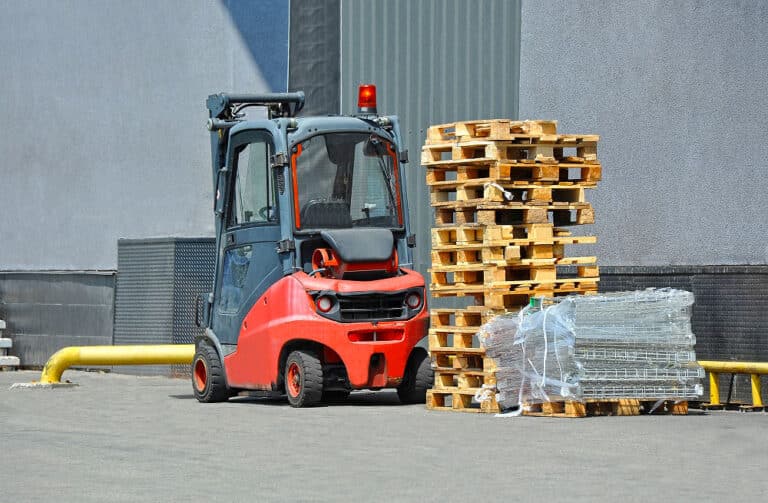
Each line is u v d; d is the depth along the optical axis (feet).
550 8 62.13
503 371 49.24
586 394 47.29
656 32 57.72
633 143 58.49
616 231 59.06
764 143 54.03
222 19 75.82
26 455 38.60
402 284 53.78
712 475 33.63
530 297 50.62
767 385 53.21
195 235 76.69
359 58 70.64
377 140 55.93
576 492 31.07
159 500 30.48
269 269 54.90
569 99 61.26
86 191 81.25
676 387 48.52
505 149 50.49
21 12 83.92
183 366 72.90
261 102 59.47
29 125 83.66
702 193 56.03
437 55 67.41
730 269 54.24
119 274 76.33
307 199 54.60
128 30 79.36
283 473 34.63
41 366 81.10
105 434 44.11
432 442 40.93
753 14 54.39
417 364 54.75
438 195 53.16
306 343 54.60
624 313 47.78
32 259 83.61
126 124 79.51
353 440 41.70
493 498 30.30
